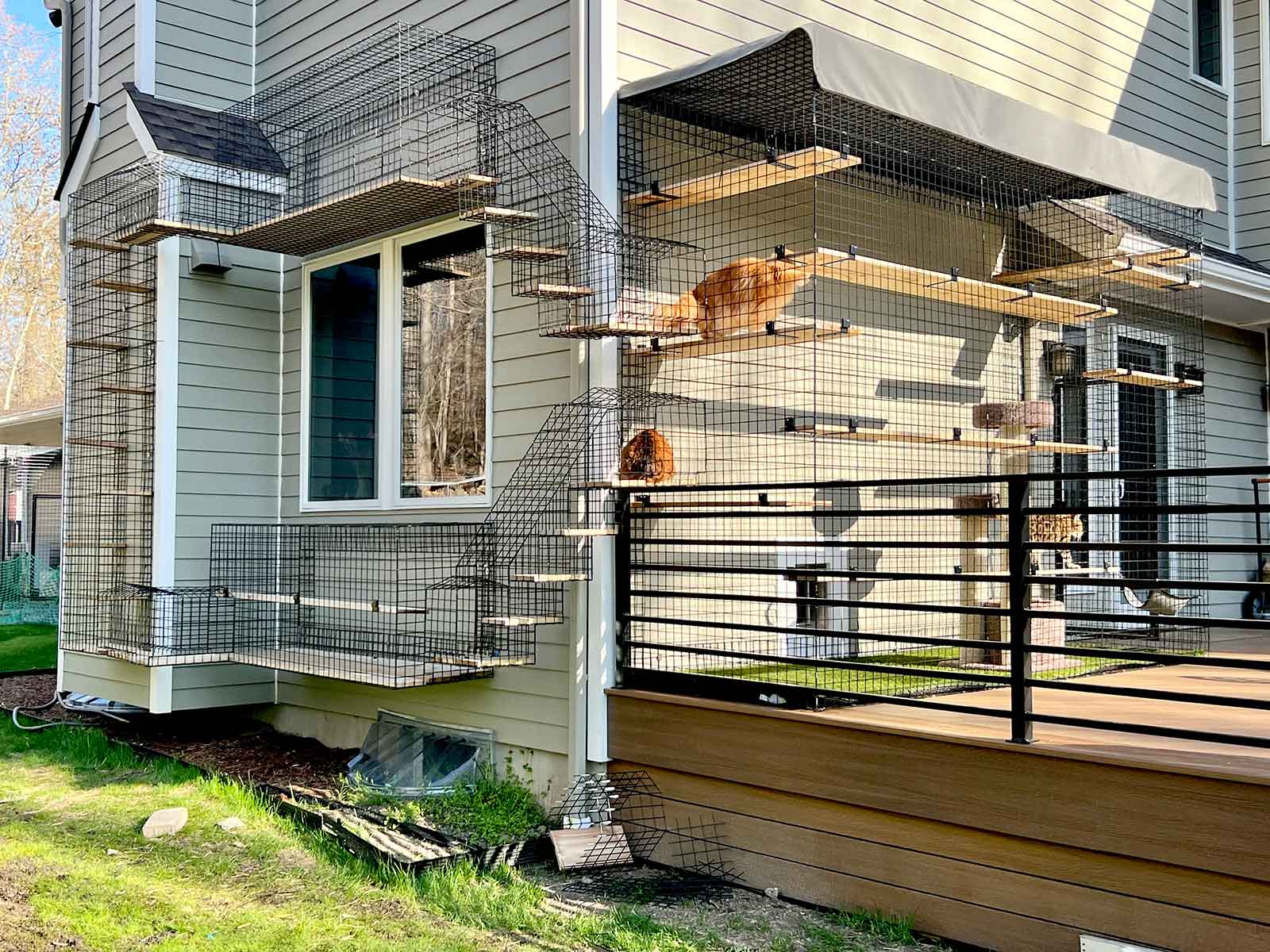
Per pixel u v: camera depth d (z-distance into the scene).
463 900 4.64
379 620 6.93
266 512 7.91
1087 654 3.98
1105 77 9.12
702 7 6.12
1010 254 7.85
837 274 6.15
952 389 7.50
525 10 6.10
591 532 5.38
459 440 6.51
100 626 8.14
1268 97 10.54
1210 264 8.67
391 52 6.92
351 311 7.41
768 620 6.48
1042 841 4.04
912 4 7.30
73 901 4.59
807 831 4.77
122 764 7.10
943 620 7.35
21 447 20.61
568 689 5.68
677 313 5.50
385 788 6.10
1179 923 3.73
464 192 6.02
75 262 8.52
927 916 4.37
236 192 7.67
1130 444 9.09
